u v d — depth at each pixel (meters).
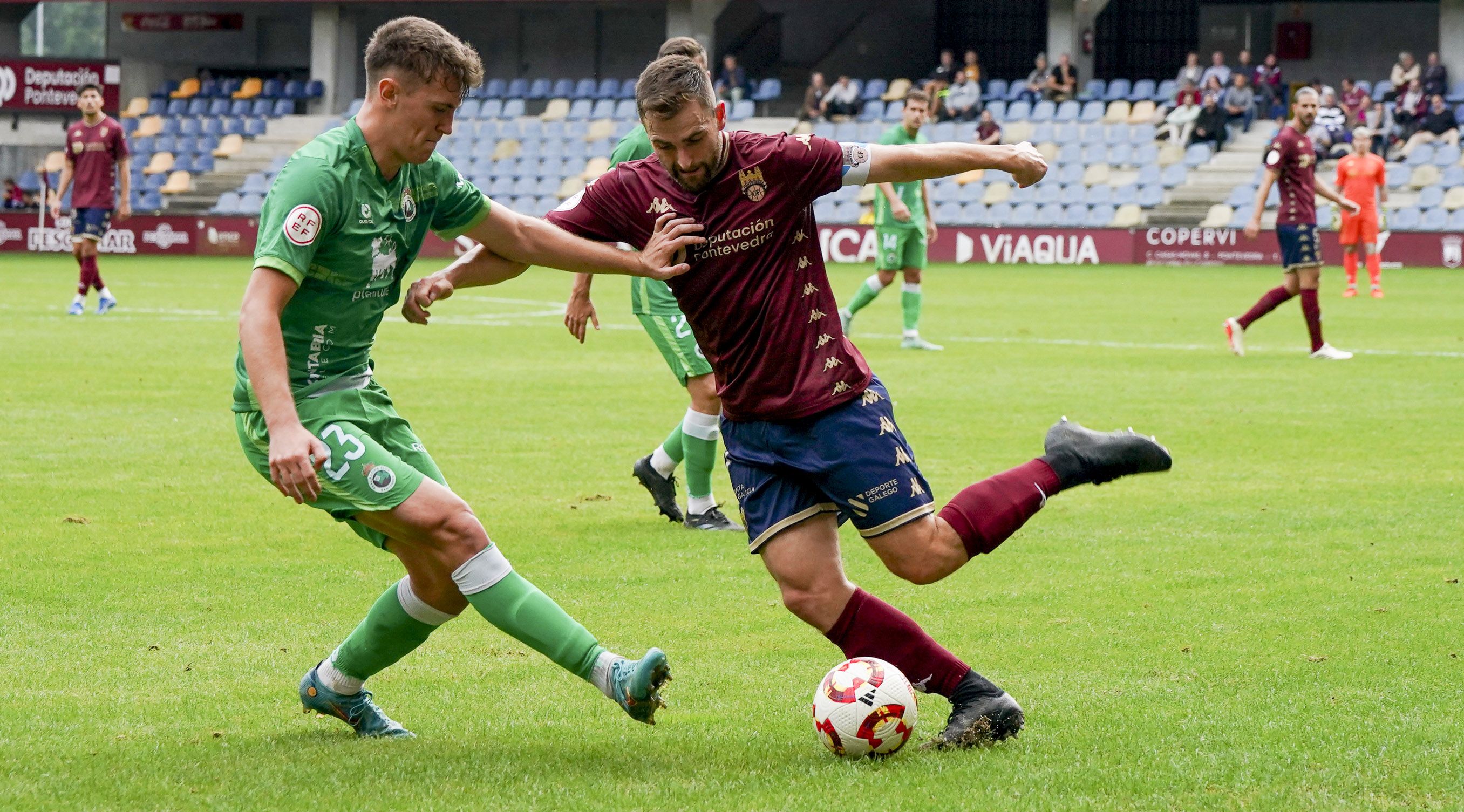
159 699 10.64
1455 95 82.69
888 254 36.03
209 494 18.50
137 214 86.69
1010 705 9.48
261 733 9.90
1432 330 41.31
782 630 12.65
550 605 9.30
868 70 104.06
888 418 9.73
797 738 9.74
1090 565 14.85
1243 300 53.31
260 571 14.68
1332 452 21.44
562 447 22.33
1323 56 95.50
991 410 25.81
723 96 90.44
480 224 9.91
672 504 17.33
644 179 9.98
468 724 10.16
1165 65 98.25
